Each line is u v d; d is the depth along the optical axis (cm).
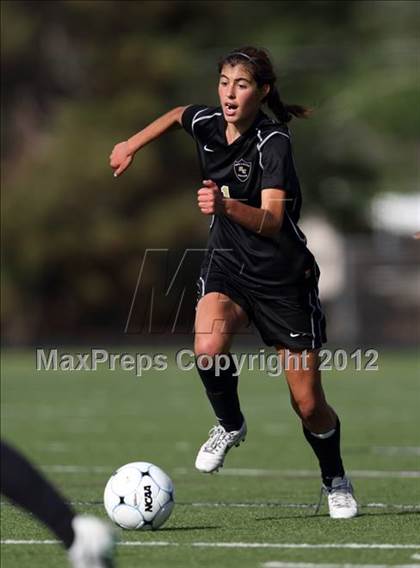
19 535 2605
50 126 16325
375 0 16900
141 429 5741
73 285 15450
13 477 1788
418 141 15738
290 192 2672
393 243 15488
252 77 2664
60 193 15112
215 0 16912
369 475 3969
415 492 3494
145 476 2702
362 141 16338
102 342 14450
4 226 15162
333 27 16725
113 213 15400
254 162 2702
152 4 16500
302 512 3034
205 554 2361
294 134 15612
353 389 8288
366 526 2731
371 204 16150
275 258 2723
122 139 15575
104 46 16375
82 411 6738
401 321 13500
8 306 15425
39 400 7512
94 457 4600
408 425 5862
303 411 2814
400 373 9838
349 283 13575
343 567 2222
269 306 2755
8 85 16575
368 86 15125
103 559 1698
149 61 16025
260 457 4606
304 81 15675
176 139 15725
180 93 16288
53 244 15162
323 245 17250
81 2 16100
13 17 16262
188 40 16800
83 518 1778
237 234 2744
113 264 15462
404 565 2239
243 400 7444
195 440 5244
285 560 2294
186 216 15412
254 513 3016
